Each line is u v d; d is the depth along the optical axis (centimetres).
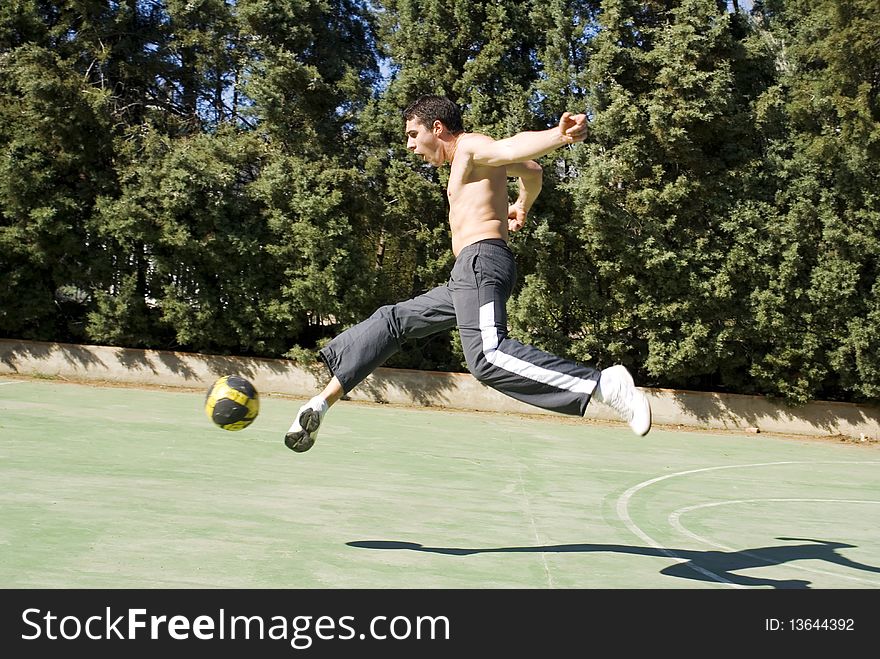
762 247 1379
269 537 465
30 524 457
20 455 696
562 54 1473
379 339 379
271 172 1484
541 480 769
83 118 1488
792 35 1539
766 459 1070
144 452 761
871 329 1345
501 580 407
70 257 1530
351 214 1535
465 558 448
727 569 468
